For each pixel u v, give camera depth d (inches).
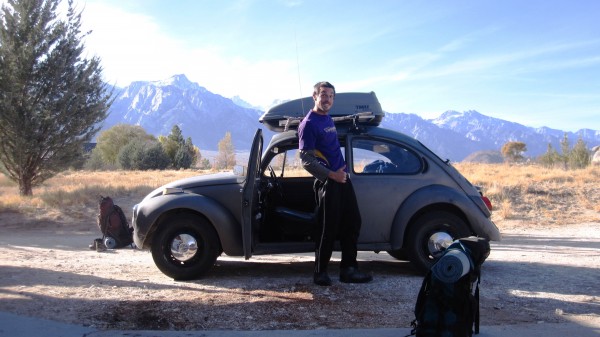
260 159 276.1
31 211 626.2
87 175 1355.8
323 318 203.2
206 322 195.8
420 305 169.5
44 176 783.1
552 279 272.4
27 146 735.1
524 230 511.2
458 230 265.1
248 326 192.7
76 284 247.0
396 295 235.6
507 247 402.3
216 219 255.8
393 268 300.0
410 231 267.6
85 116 775.1
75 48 760.3
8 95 711.1
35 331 177.8
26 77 722.2
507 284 260.8
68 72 754.8
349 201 244.7
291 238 268.2
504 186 687.1
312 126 236.8
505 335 184.9
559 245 411.5
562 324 198.4
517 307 221.8
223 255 347.9
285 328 191.6
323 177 236.7
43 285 241.9
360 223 250.2
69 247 430.6
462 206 264.8
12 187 933.8
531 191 670.5
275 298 228.2
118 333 179.6
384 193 266.4
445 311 164.4
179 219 259.3
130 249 397.4
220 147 2962.6
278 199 284.4
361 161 272.1
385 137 275.7
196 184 267.4
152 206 258.7
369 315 207.8
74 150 789.9
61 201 658.8
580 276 279.7
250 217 241.1
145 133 2960.1
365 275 255.1
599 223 539.2
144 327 188.9
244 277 272.2
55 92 748.6
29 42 729.0
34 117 729.6
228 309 210.7
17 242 468.1
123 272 285.6
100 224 338.6
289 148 283.4
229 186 264.7
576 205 614.9
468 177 765.9
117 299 220.4
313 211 288.4
